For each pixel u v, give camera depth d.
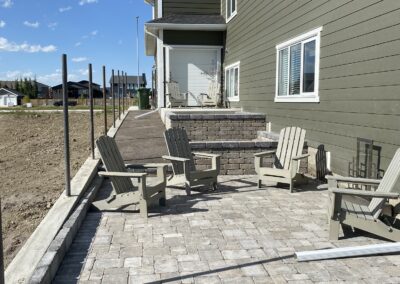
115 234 4.80
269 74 10.48
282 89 9.64
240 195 6.68
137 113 18.22
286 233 4.84
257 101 11.59
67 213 4.86
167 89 16.14
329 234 4.63
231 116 10.73
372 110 5.88
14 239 4.62
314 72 7.80
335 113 6.98
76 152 10.27
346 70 6.57
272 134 9.39
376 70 5.76
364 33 6.04
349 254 4.10
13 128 15.14
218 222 5.25
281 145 7.65
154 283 3.57
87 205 5.63
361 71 6.14
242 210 5.80
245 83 12.82
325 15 7.24
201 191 6.96
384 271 3.81
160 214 5.61
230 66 14.84
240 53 13.37
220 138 10.77
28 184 6.99
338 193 4.52
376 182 4.95
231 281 3.60
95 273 3.77
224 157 8.27
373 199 4.92
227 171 8.32
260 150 8.34
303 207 5.94
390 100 5.46
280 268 3.87
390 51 5.43
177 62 16.11
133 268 3.87
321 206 5.99
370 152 5.87
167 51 15.92
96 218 5.42
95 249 4.34
